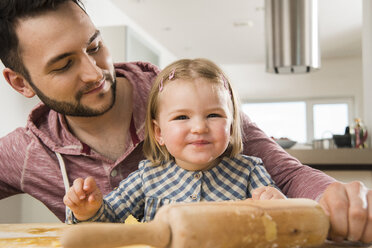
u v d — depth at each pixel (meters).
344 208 0.46
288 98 7.05
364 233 0.46
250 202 0.43
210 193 0.86
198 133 0.75
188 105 0.77
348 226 0.45
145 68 1.15
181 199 0.86
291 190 0.84
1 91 2.28
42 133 1.04
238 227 0.39
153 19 4.56
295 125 7.04
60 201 1.09
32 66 0.82
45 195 1.09
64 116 1.02
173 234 0.37
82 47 0.80
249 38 5.32
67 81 0.82
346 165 2.04
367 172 2.02
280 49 2.77
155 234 0.37
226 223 0.38
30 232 0.56
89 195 0.67
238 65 7.07
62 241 0.33
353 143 2.44
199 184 0.86
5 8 0.77
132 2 4.02
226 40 5.44
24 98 2.42
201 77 0.80
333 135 2.47
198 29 4.93
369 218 0.45
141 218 0.92
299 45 2.73
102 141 1.01
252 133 1.04
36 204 2.02
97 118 0.96
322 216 0.43
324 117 6.89
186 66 0.85
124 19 4.34
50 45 0.78
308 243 0.42
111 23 3.98
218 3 4.04
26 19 0.77
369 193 0.49
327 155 2.00
